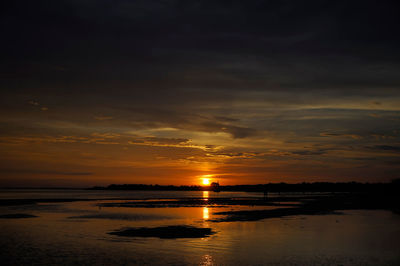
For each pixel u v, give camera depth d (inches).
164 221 1485.0
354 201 3213.6
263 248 892.0
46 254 823.7
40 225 1343.5
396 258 792.3
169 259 776.9
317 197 4520.2
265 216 1704.0
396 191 3991.1
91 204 2778.1
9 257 792.9
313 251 862.5
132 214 1830.7
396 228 1275.8
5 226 1311.5
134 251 858.8
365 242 982.4
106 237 1056.8
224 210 2135.8
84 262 750.5
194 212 1959.9
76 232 1159.6
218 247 908.0
